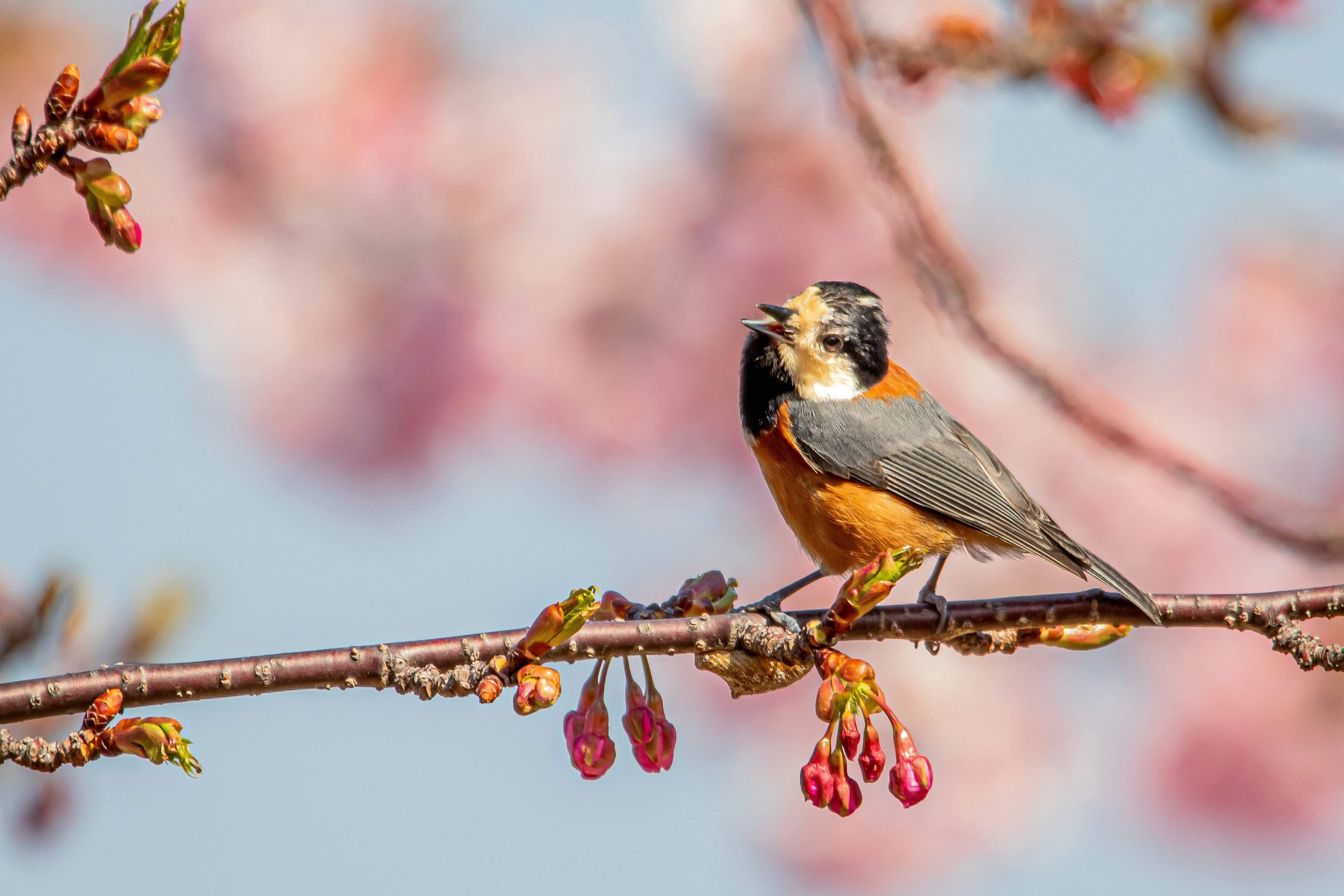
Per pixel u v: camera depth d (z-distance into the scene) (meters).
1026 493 10.38
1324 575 12.59
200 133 12.59
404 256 12.73
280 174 12.52
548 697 6.41
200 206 12.68
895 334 12.80
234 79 12.50
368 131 12.62
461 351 12.68
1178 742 12.77
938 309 9.30
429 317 12.71
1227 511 9.30
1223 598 7.94
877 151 9.19
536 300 12.78
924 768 6.28
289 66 12.55
